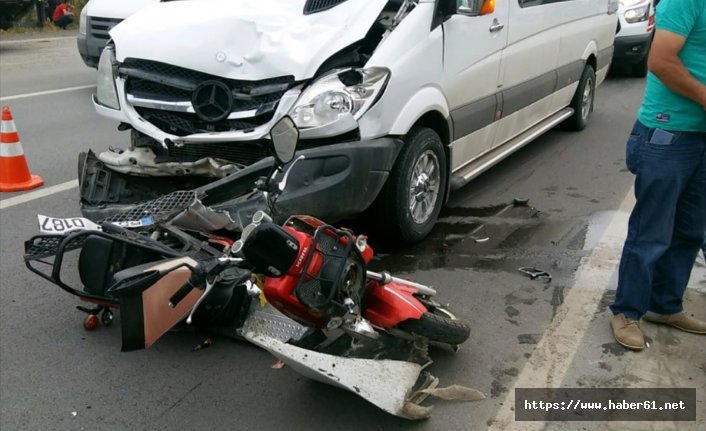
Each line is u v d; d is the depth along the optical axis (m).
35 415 3.20
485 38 5.29
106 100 4.67
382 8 4.51
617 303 3.74
